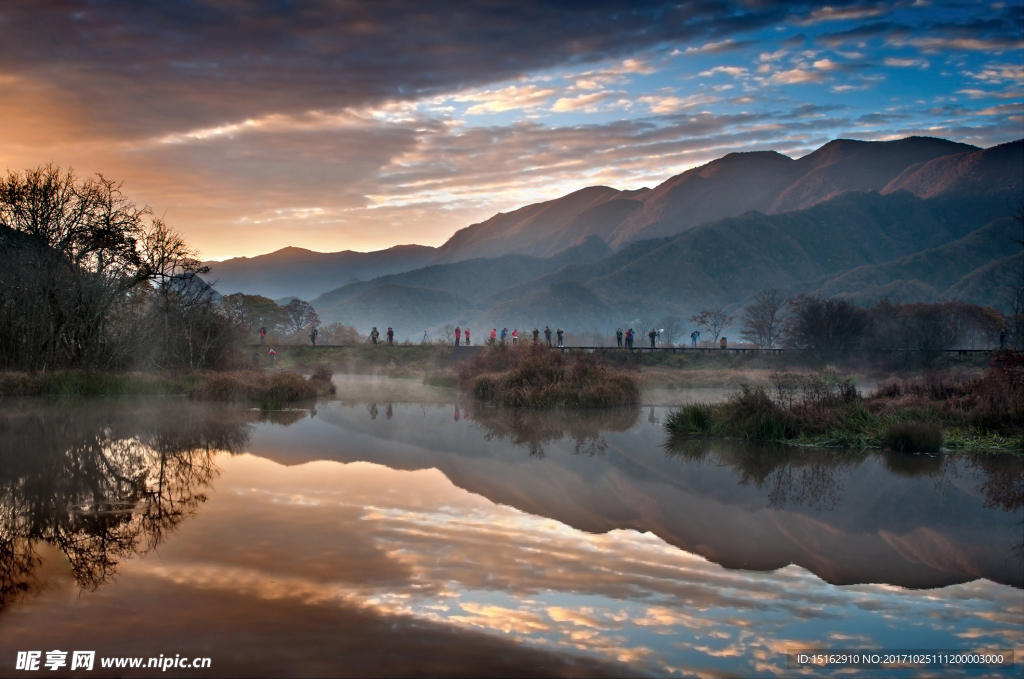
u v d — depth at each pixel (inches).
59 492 359.3
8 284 1043.3
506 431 650.8
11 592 211.3
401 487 378.6
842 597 217.9
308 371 1612.9
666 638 182.1
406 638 177.3
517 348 1189.1
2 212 1083.3
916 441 522.3
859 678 161.5
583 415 800.9
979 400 610.5
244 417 747.4
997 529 306.3
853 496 376.8
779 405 633.6
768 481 417.1
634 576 233.3
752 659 170.6
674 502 357.1
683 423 630.5
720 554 263.1
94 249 1118.4
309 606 199.2
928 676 164.6
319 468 439.5
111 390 978.1
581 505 344.5
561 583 223.1
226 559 243.8
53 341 1066.1
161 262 1161.4
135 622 187.2
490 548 261.6
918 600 216.8
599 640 179.2
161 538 271.7
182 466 444.1
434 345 1830.7
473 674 157.6
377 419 746.2
